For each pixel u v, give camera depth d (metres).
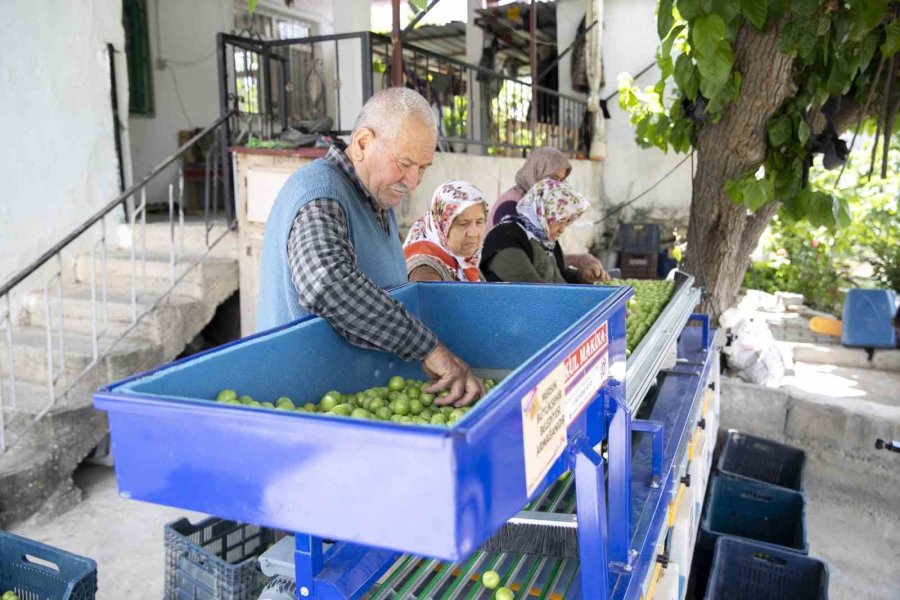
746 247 4.88
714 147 4.30
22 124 5.68
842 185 8.02
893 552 4.19
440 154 6.09
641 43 9.56
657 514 2.05
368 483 0.97
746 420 5.30
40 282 5.92
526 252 3.55
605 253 9.97
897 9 3.66
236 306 6.42
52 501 4.29
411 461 0.94
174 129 8.43
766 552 3.39
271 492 1.05
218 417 1.05
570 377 1.35
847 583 3.86
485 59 10.52
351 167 2.10
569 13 9.83
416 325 1.75
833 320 7.06
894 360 6.43
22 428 4.41
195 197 8.67
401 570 1.70
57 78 5.86
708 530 3.64
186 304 5.54
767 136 4.13
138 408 1.10
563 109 9.33
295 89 9.43
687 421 2.89
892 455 4.80
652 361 2.40
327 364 1.90
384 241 2.28
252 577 2.72
